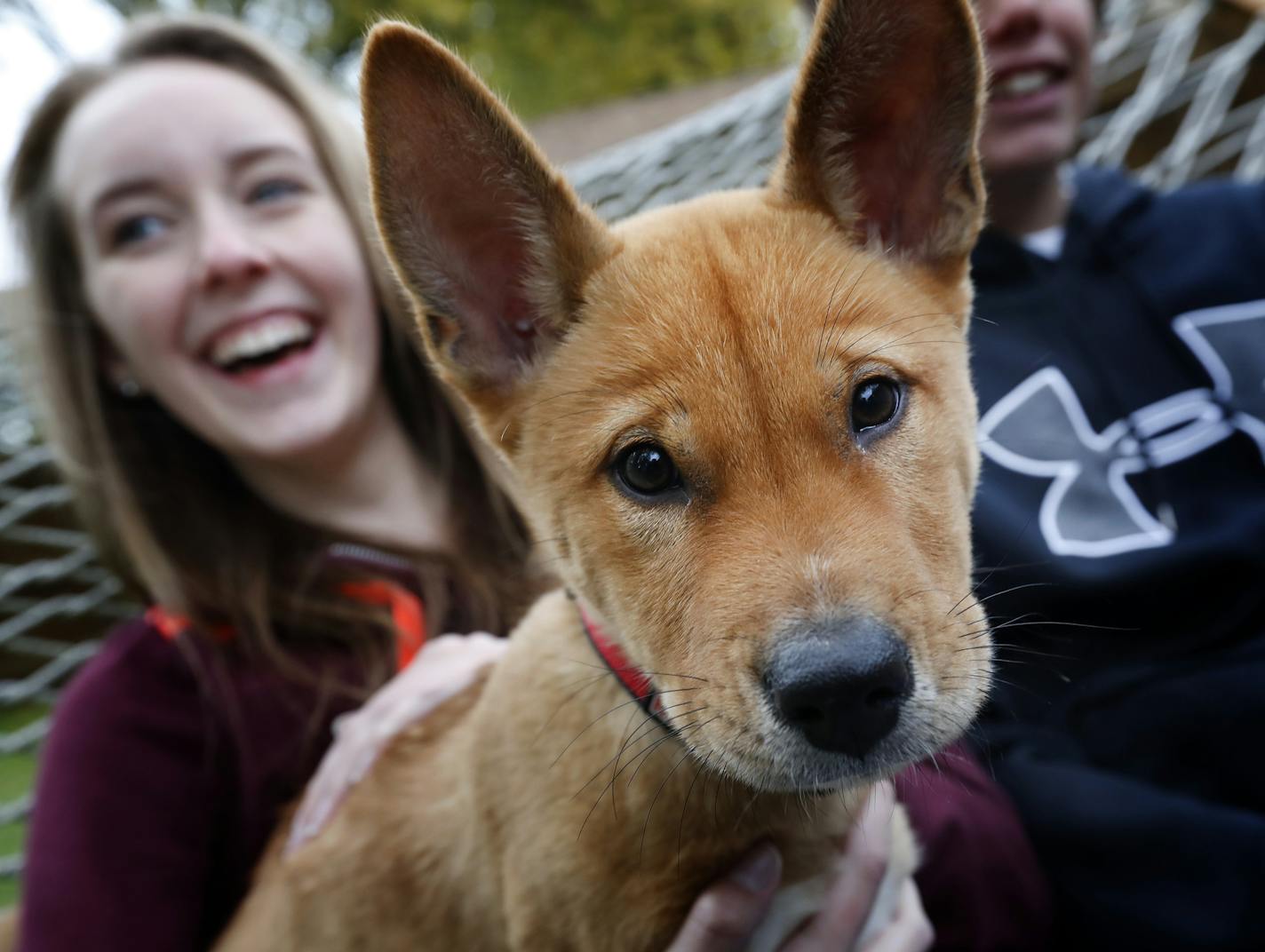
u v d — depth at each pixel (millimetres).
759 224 292
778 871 283
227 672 395
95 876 351
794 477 246
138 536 437
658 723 285
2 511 782
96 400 459
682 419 253
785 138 303
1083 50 538
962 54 287
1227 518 429
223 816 392
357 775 365
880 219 312
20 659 834
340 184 454
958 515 277
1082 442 458
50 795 368
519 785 301
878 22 288
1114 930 368
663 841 285
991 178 545
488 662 381
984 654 262
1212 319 473
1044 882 374
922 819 368
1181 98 836
